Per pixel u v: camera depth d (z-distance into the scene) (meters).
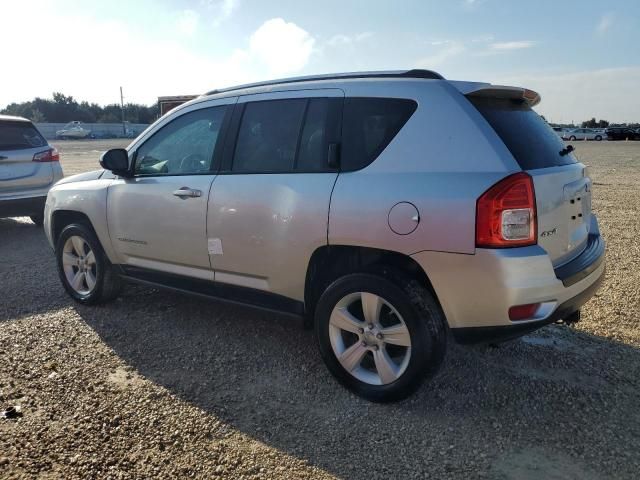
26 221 9.94
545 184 2.99
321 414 3.21
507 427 3.06
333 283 3.39
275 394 3.43
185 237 4.11
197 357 3.95
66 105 93.88
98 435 2.96
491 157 2.93
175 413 3.20
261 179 3.69
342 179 3.32
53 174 8.70
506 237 2.83
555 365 3.81
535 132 3.35
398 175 3.13
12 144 8.25
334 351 3.44
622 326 4.49
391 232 3.08
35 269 6.36
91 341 4.21
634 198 12.26
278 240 3.56
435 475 2.66
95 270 5.00
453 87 3.18
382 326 3.29
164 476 2.64
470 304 2.95
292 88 3.77
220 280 3.99
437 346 3.11
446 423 3.10
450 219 2.90
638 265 6.31
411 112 3.21
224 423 3.10
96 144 44.72
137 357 3.94
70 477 2.62
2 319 4.68
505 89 3.21
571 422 3.11
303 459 2.79
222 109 4.11
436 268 2.98
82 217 5.09
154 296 5.31
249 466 2.73
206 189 3.95
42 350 4.04
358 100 3.42
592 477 2.63
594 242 3.71
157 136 4.51
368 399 3.33
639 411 3.22
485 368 3.76
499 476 2.65
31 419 3.10
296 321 3.72
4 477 2.59
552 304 2.93
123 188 4.55
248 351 4.06
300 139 3.62
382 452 2.85
